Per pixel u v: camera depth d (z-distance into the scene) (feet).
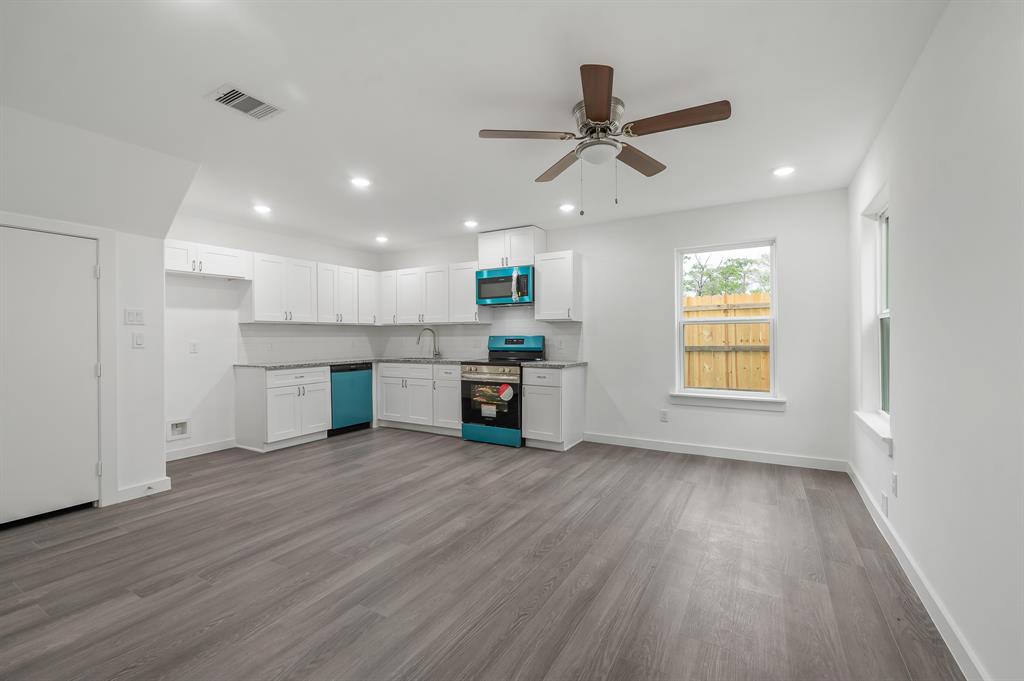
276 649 5.30
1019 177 3.94
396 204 13.37
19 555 7.69
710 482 11.38
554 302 15.39
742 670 4.94
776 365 13.07
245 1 5.23
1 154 7.95
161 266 11.03
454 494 10.66
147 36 5.84
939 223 5.73
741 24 5.74
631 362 15.07
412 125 8.44
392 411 18.51
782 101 7.61
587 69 5.74
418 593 6.49
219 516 9.39
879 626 5.68
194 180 11.28
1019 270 3.95
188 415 14.33
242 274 14.93
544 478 11.82
